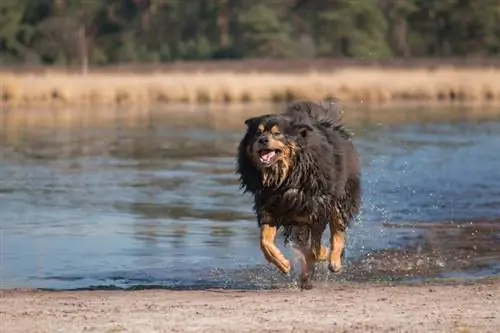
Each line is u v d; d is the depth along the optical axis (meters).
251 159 11.47
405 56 93.94
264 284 11.89
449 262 13.29
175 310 9.60
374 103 54.97
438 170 23.42
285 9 95.56
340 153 11.98
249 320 9.04
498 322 8.91
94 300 10.39
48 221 16.94
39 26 93.75
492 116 43.84
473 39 95.56
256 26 91.44
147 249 14.32
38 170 24.91
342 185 11.90
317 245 11.70
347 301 10.11
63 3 95.12
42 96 56.03
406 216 17.06
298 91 56.28
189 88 57.50
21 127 39.72
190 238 15.24
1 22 93.12
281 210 11.48
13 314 9.42
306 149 11.40
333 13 91.31
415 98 58.09
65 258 13.66
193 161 27.00
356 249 14.17
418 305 9.81
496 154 26.97
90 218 17.28
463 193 19.75
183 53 93.44
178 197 19.98
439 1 95.81
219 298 10.49
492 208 17.97
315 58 89.12
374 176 22.31
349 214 12.26
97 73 70.31
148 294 10.91
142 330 8.60
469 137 32.59
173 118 44.59
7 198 19.88
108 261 13.44
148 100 57.06
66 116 46.25
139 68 78.81
